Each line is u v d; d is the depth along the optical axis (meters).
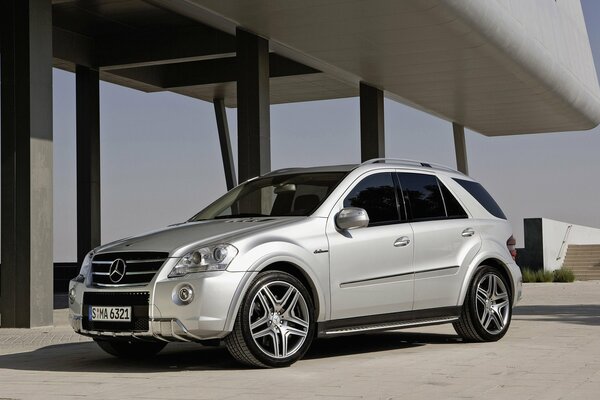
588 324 12.38
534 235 32.50
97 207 25.81
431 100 26.95
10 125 14.02
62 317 16.27
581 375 7.31
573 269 34.69
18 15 14.00
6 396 6.57
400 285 9.12
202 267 7.72
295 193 9.12
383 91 25.45
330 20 18.02
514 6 21.14
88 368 8.32
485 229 10.29
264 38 19.55
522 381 7.00
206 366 8.25
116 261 8.07
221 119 31.16
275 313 8.01
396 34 19.09
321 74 25.94
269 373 7.62
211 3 16.75
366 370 7.73
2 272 14.01
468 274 9.87
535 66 23.25
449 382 6.97
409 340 10.48
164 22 23.77
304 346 8.18
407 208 9.50
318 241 8.43
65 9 22.36
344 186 9.03
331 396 6.34
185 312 7.63
